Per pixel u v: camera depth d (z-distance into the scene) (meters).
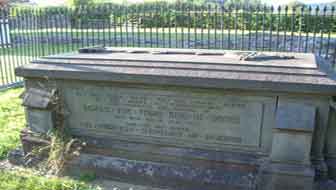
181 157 3.12
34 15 9.34
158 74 3.00
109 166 3.28
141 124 3.25
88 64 3.38
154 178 3.13
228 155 3.01
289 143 2.75
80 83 3.35
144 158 3.26
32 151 3.52
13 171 3.36
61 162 3.39
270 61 3.24
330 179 2.88
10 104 6.19
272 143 2.83
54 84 3.46
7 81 8.06
